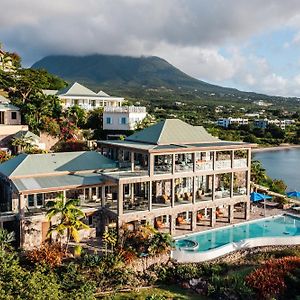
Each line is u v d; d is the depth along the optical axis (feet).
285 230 149.79
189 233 140.67
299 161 457.27
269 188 232.32
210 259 123.34
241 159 156.87
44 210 125.49
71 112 249.14
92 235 131.34
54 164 140.36
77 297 85.66
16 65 357.41
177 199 148.46
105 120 255.70
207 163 147.02
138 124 249.14
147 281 110.83
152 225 135.54
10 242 120.67
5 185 140.77
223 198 152.05
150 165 133.18
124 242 122.11
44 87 328.29
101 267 106.63
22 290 78.43
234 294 102.63
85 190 139.13
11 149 211.20
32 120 224.33
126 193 147.43
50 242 123.13
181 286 110.63
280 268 111.14
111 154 159.84
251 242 133.18
